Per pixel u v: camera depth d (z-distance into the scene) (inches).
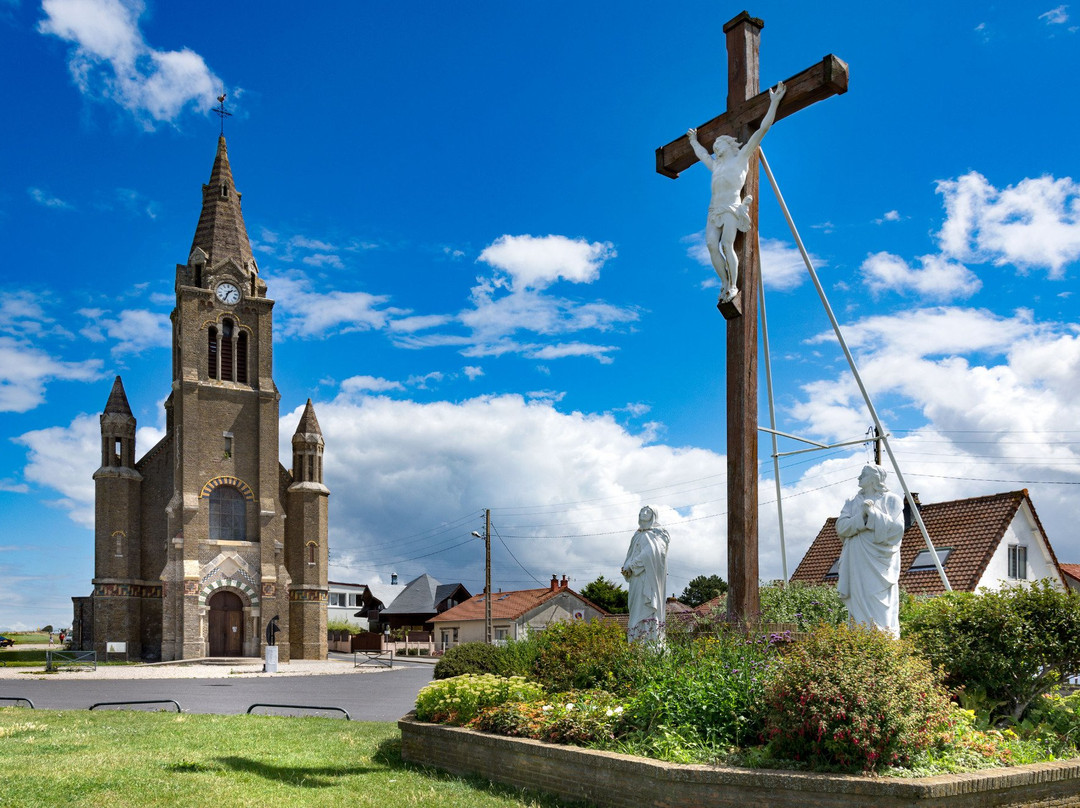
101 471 2299.5
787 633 458.6
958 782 316.2
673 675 436.1
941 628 487.2
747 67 553.6
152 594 2319.1
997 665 461.1
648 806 356.5
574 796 391.9
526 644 645.9
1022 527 1293.1
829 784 319.6
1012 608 475.8
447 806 377.7
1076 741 430.3
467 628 2625.5
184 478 2310.5
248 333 2500.0
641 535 582.9
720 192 540.4
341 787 420.8
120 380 2405.3
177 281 2454.5
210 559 2316.7
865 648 365.4
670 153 595.5
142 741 558.9
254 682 1501.0
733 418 530.0
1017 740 404.8
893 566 471.2
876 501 470.6
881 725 339.6
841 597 484.4
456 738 472.4
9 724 644.7
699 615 605.0
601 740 412.2
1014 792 333.7
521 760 425.4
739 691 399.9
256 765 476.1
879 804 312.0
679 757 367.2
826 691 342.0
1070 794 350.9
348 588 4242.1
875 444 778.8
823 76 507.8
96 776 425.4
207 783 417.4
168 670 1867.6
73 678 1577.3
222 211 2546.8
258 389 2472.9
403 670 1971.0
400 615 3779.5
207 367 2426.2
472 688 495.8
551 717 439.8
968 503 1346.0
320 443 2615.7
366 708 988.6
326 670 1952.5
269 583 2370.8
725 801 337.1
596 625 565.3
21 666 2000.5
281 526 2463.1
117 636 2245.3
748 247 540.7
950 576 1232.2
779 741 355.3
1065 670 470.0
